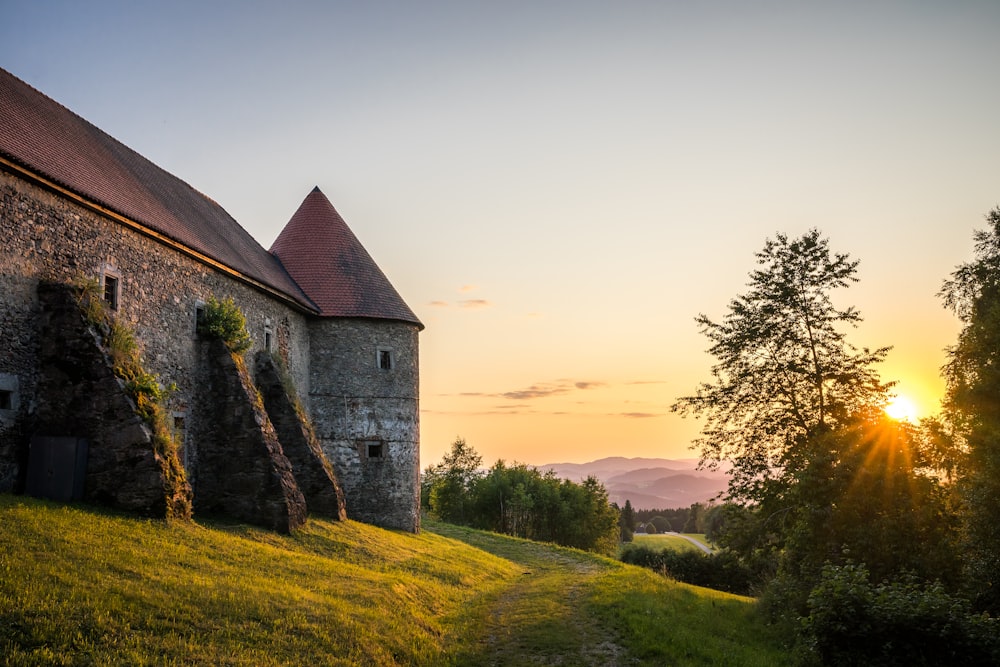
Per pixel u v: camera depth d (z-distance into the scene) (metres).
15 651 7.41
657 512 170.25
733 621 15.68
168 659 8.12
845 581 11.46
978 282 19.06
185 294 19.62
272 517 18.36
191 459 19.08
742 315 21.27
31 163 14.35
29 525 11.35
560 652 11.62
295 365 26.94
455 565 20.95
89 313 15.20
